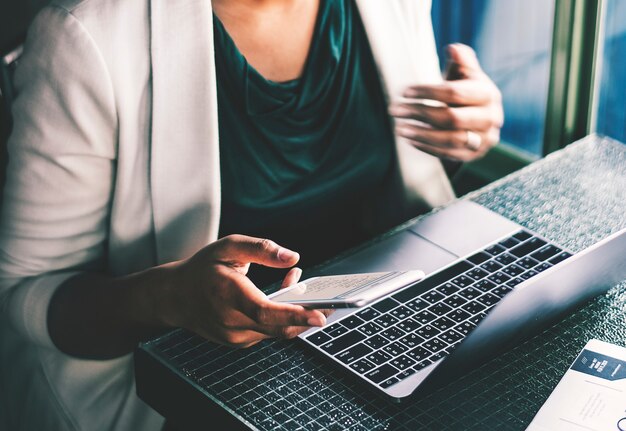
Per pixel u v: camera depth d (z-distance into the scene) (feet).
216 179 4.19
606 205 4.63
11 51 4.77
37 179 4.06
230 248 3.57
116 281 3.98
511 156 8.38
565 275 3.46
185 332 3.76
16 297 4.19
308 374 3.51
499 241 4.32
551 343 3.71
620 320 3.85
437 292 3.94
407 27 5.10
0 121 4.79
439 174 5.28
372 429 3.24
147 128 4.11
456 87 4.57
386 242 4.35
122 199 4.16
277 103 4.57
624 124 7.25
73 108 3.94
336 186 4.86
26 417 4.56
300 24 4.62
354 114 4.89
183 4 4.08
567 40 6.72
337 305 3.23
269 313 3.32
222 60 4.38
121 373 4.37
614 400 3.36
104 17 3.98
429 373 3.27
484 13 8.11
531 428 3.25
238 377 3.49
